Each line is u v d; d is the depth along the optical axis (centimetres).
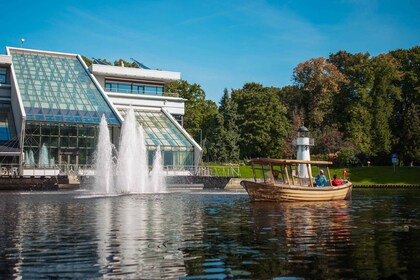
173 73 8069
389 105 8844
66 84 6994
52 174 5438
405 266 1250
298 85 9962
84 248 1504
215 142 8694
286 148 8562
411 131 8062
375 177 7181
